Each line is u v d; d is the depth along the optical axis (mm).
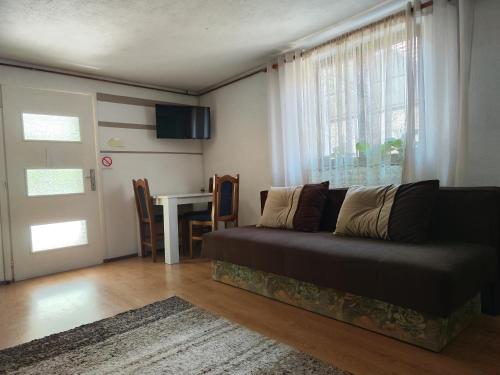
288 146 3621
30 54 3316
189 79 4391
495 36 2299
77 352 1847
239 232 2947
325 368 1602
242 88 4328
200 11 2623
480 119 2381
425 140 2586
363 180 3021
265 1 2529
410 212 2195
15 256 3463
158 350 1836
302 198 2969
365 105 2961
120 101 4266
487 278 1933
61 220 3777
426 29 2574
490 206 2062
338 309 2121
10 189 3451
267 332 2006
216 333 2010
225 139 4660
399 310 1822
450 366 1576
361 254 1961
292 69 3539
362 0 2598
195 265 3719
